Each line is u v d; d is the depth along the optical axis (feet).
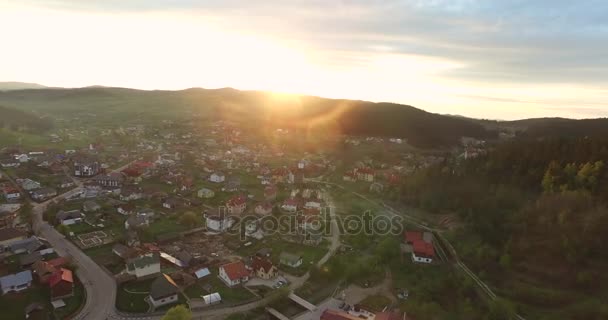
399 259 444.14
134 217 501.97
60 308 315.99
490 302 351.05
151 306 329.93
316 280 396.57
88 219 505.25
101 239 453.99
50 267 356.59
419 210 593.01
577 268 362.53
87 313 315.58
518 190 519.60
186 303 340.59
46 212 513.86
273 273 392.47
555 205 435.94
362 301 362.33
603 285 339.36
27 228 455.22
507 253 409.90
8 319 298.15
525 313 336.08
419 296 367.86
